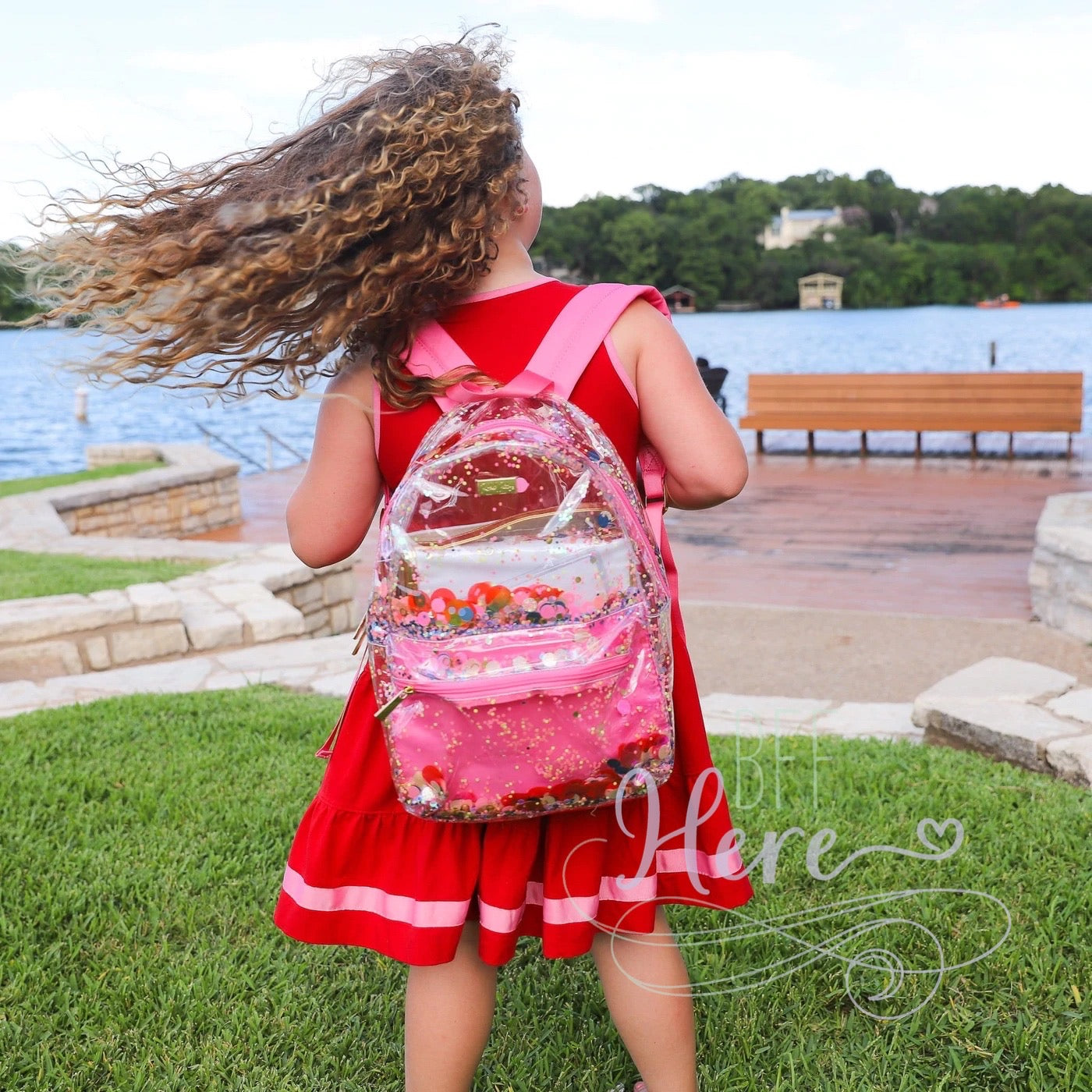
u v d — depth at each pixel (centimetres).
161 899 270
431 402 156
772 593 721
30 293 158
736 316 10262
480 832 162
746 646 586
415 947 158
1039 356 3722
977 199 11531
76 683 497
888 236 12438
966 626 611
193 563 775
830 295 11094
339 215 143
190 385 161
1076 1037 202
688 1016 174
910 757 356
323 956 248
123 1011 228
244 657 535
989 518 938
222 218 148
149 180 156
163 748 381
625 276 10581
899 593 709
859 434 1577
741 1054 209
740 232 11050
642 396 158
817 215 12800
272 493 1309
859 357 3950
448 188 146
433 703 146
